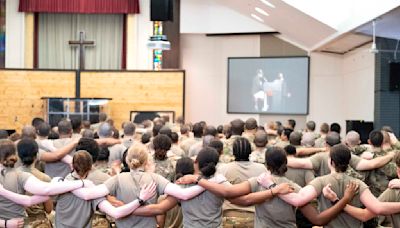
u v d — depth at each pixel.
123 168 4.99
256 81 15.99
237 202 3.90
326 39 13.31
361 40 12.61
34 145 4.40
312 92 15.63
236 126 6.30
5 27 15.76
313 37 13.88
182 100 15.00
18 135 6.39
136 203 3.79
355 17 10.73
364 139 12.26
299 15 12.35
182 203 4.00
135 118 14.28
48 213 4.55
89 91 15.00
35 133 6.18
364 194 3.80
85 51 16.31
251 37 16.19
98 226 4.65
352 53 14.53
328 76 15.53
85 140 4.49
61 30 16.25
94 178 4.30
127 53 16.11
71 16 16.27
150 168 4.33
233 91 16.19
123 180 3.90
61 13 16.19
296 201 3.80
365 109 13.40
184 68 16.50
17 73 14.78
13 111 14.75
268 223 3.89
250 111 16.05
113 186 3.91
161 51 15.93
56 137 6.21
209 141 5.70
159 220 4.44
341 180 3.84
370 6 9.73
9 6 15.77
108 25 16.30
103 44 16.31
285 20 13.58
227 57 16.34
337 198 3.81
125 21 16.16
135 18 16.08
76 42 15.99
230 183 4.27
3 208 4.02
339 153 3.84
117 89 15.03
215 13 16.06
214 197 3.96
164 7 12.05
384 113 12.34
